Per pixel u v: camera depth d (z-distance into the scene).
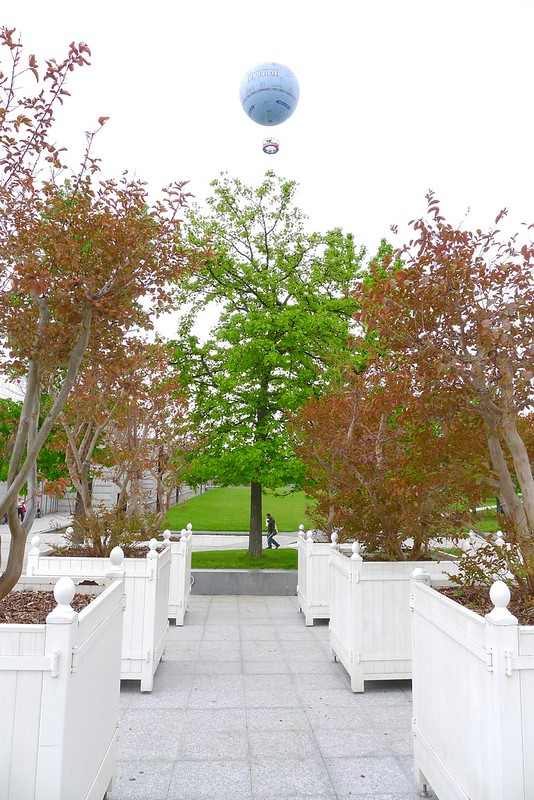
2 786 2.31
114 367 4.23
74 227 3.25
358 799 3.50
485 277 3.66
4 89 3.11
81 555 7.03
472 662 2.85
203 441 11.35
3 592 3.22
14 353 3.32
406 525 5.90
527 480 3.65
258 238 13.97
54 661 2.36
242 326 12.38
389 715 4.91
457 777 3.01
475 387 3.66
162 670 6.21
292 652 6.99
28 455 3.17
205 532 23.06
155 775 3.78
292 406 12.14
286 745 4.27
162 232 3.47
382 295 3.80
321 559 8.52
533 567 3.33
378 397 6.68
